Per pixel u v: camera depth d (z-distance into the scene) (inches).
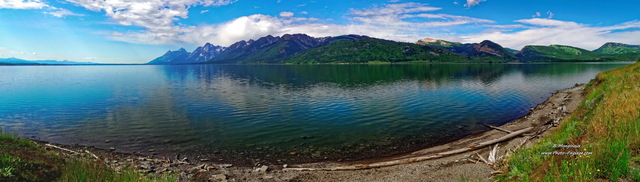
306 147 965.8
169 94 2431.1
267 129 1200.2
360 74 5674.2
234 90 2760.8
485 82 3410.4
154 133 1136.2
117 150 930.7
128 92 2603.3
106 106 1782.7
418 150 911.7
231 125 1268.5
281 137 1087.0
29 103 1891.0
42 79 4520.2
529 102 1834.4
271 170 733.3
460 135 1087.0
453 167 653.9
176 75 6063.0
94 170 563.8
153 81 4111.7
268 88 2945.4
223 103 1887.3
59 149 904.9
